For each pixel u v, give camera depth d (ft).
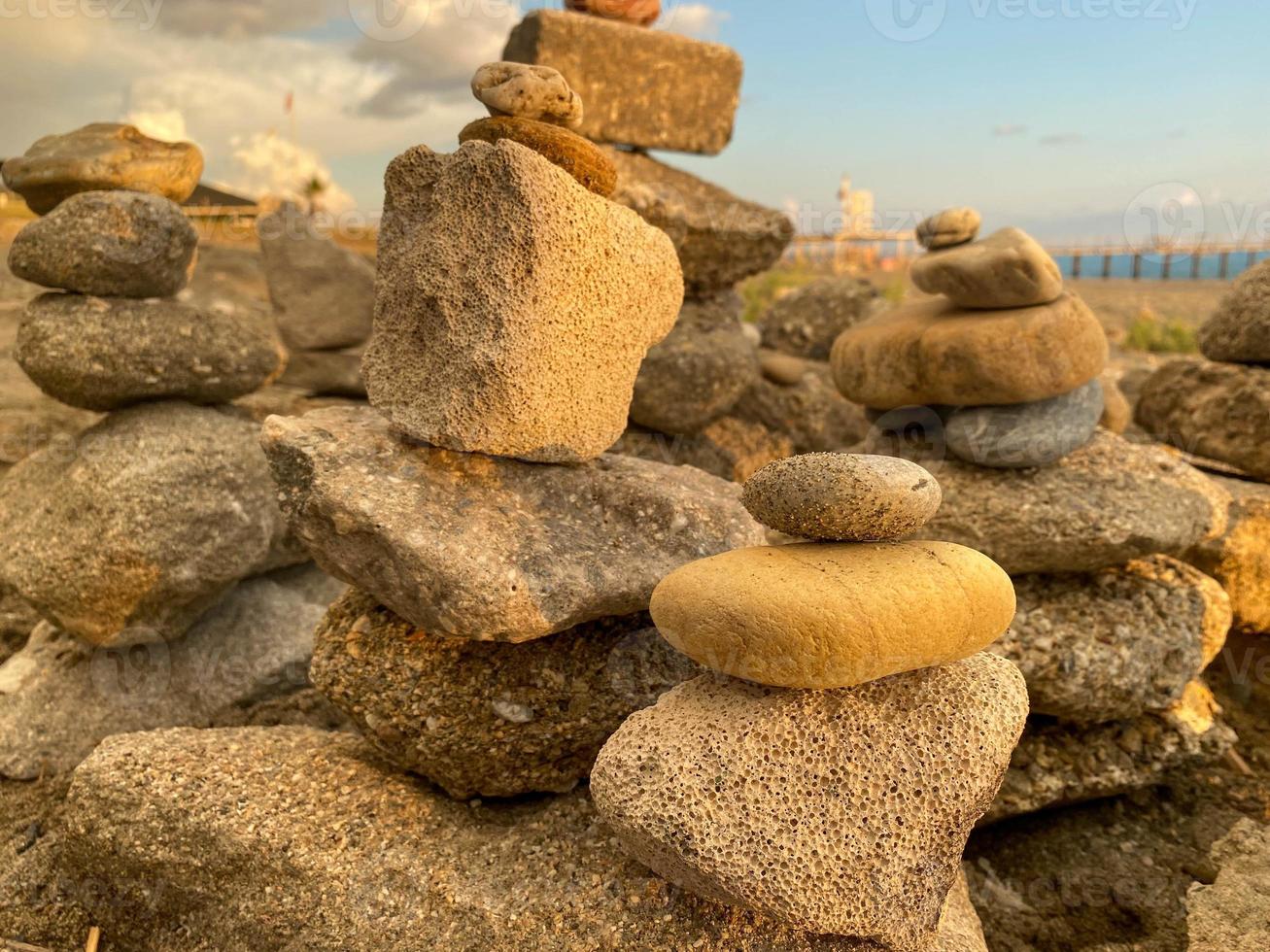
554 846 1.24
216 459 1.76
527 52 2.23
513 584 1.16
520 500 1.28
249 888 1.25
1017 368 1.60
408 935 1.15
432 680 1.29
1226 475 2.24
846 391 1.87
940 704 1.15
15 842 1.53
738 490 1.53
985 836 1.56
